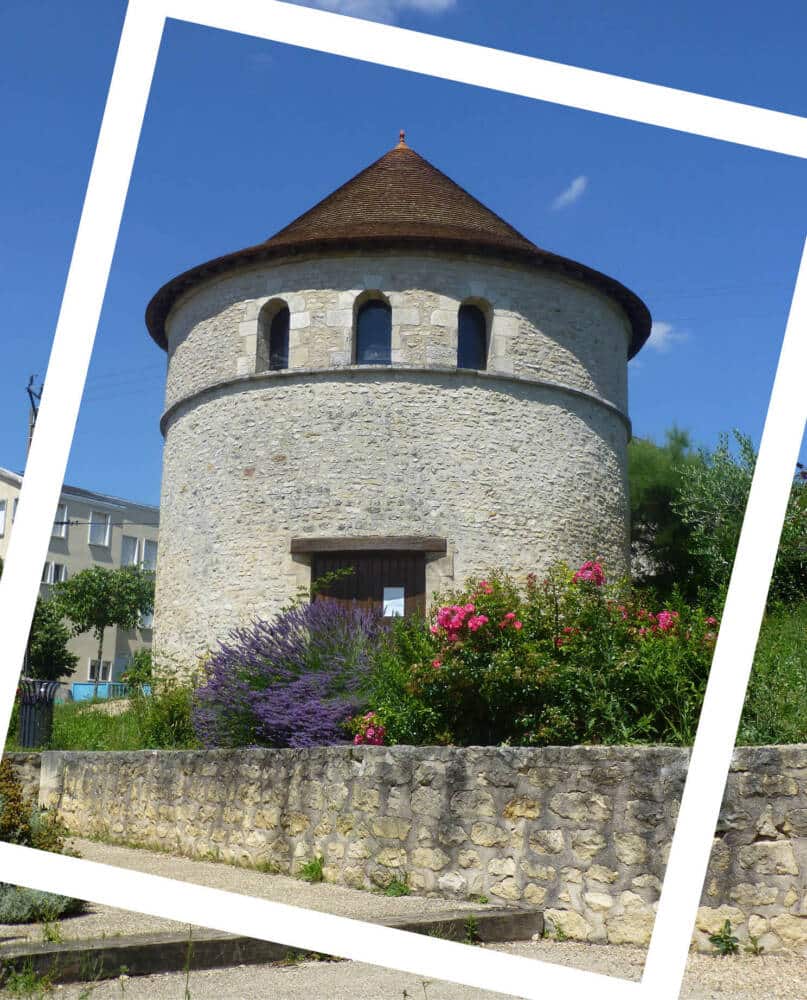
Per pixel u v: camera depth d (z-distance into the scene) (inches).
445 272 713.0
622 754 264.2
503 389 714.8
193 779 395.2
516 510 704.4
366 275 709.3
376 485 688.4
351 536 682.8
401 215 743.7
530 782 279.7
